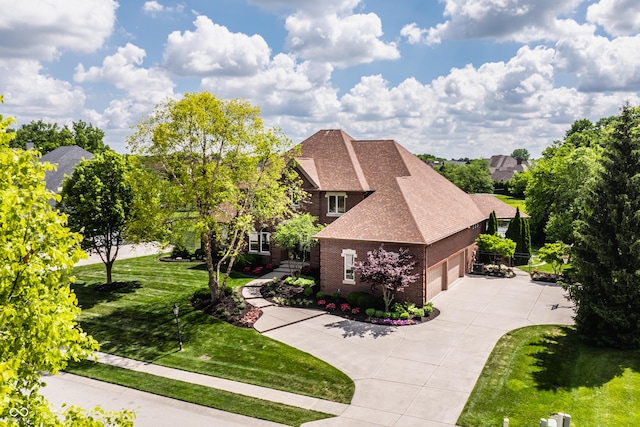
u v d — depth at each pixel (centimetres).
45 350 748
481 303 2905
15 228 731
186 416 1672
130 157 2720
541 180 5453
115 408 1744
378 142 4103
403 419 1599
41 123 10206
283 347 2245
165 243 2844
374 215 2964
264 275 3666
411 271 2717
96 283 3509
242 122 2767
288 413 1664
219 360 2144
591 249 2267
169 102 2659
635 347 2136
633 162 2227
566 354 2105
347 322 2575
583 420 1555
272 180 2967
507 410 1634
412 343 2258
